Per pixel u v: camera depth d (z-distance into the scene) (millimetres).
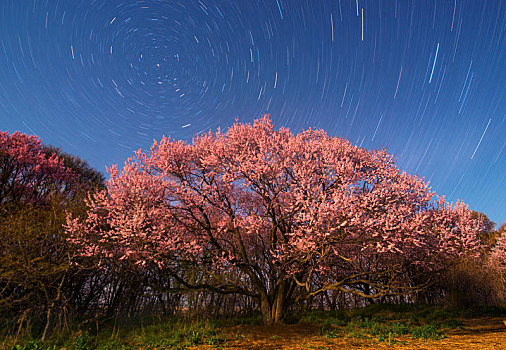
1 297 11516
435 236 14609
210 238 14961
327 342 11039
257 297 14984
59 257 13344
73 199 16156
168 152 15336
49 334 11156
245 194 17312
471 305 20188
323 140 16609
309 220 12969
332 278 17953
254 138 16219
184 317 15258
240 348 10344
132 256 14719
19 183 18672
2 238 12055
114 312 15953
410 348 10125
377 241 12945
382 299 20594
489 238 29406
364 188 15914
